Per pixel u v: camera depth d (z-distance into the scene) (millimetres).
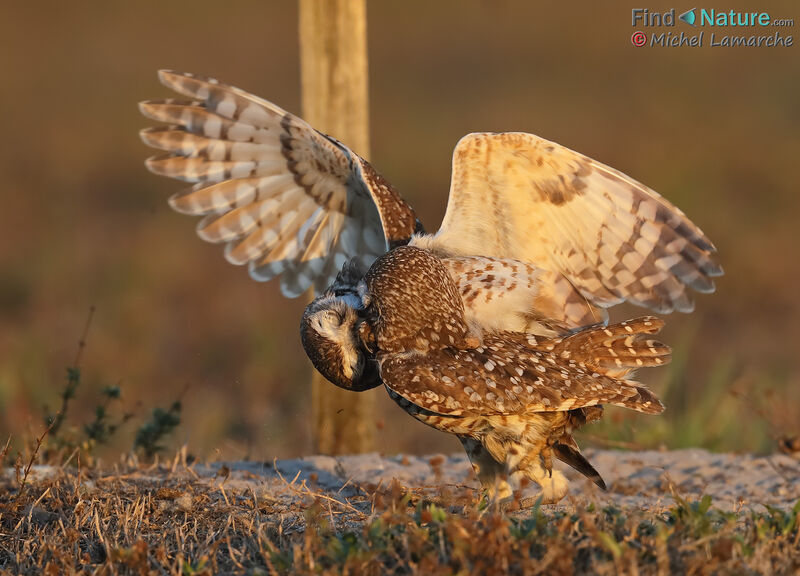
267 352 16078
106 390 10438
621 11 47500
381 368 7852
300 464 10375
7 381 14375
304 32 10812
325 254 9539
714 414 12977
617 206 8648
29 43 43688
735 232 23297
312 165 9016
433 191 26000
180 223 24750
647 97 34250
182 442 13102
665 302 9000
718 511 6844
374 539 6488
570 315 8852
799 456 10859
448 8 48438
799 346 18172
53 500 8406
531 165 8391
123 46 43438
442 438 13500
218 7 50250
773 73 37250
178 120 8836
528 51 42125
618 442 11648
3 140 31172
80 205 25828
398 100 35531
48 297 19812
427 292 7902
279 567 6453
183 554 7043
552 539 6266
